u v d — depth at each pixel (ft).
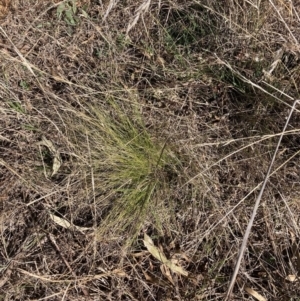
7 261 1.61
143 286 1.58
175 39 1.69
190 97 1.63
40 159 1.65
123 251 1.54
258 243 1.57
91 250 1.59
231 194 1.57
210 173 1.55
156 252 1.55
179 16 1.67
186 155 1.55
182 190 1.55
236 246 1.54
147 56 1.67
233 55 1.65
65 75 1.69
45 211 1.62
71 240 1.61
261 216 1.56
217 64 1.63
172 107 1.63
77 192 1.60
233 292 1.55
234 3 1.64
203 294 1.53
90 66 1.69
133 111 1.57
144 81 1.67
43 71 1.60
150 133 1.58
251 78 1.60
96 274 1.58
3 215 1.63
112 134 1.52
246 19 1.60
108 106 1.59
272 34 1.62
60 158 1.62
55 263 1.61
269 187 1.52
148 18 1.68
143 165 1.52
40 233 1.62
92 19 1.69
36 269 1.59
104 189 1.55
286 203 1.42
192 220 1.58
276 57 1.52
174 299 1.56
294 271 1.50
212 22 1.69
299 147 1.56
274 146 1.55
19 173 1.64
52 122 1.55
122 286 1.57
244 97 1.63
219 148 1.58
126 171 1.53
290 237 1.55
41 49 1.68
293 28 1.62
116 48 1.66
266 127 1.56
